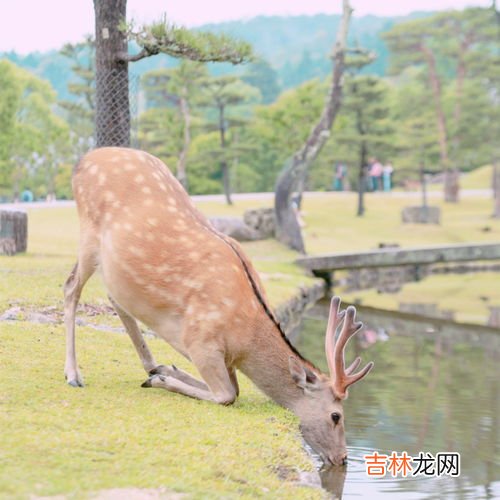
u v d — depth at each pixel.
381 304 18.75
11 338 8.06
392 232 32.94
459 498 6.20
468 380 10.43
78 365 7.54
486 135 47.59
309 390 6.66
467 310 18.06
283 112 35.28
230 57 12.55
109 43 12.78
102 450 5.23
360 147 40.72
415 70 107.31
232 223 24.73
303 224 32.53
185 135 39.84
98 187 6.74
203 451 5.48
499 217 39.16
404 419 8.40
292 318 15.02
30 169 51.84
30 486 4.51
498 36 53.50
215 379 6.66
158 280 6.59
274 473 5.50
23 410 5.84
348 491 6.25
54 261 13.75
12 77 40.03
